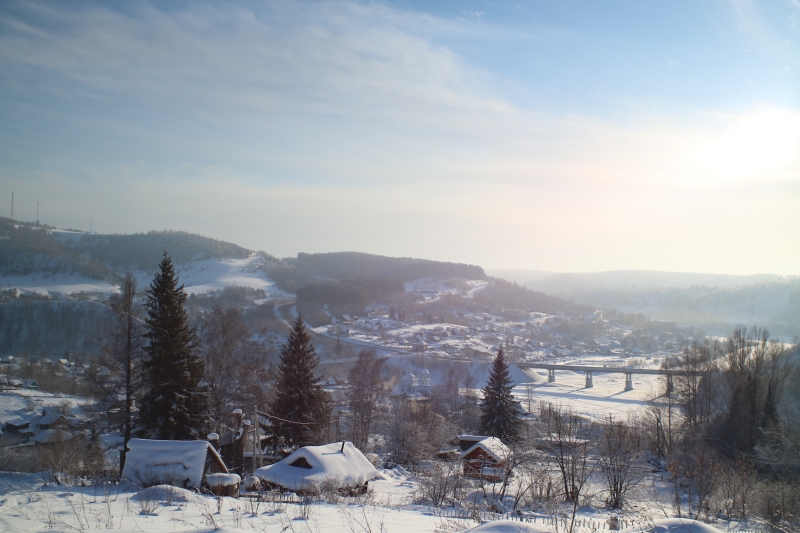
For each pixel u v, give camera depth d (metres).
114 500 14.20
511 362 145.38
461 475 25.77
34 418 58.19
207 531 8.83
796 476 34.06
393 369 124.06
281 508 14.66
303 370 40.91
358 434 49.62
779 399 52.00
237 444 36.31
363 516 14.44
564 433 29.27
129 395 30.81
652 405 64.31
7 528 9.85
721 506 27.83
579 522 17.27
